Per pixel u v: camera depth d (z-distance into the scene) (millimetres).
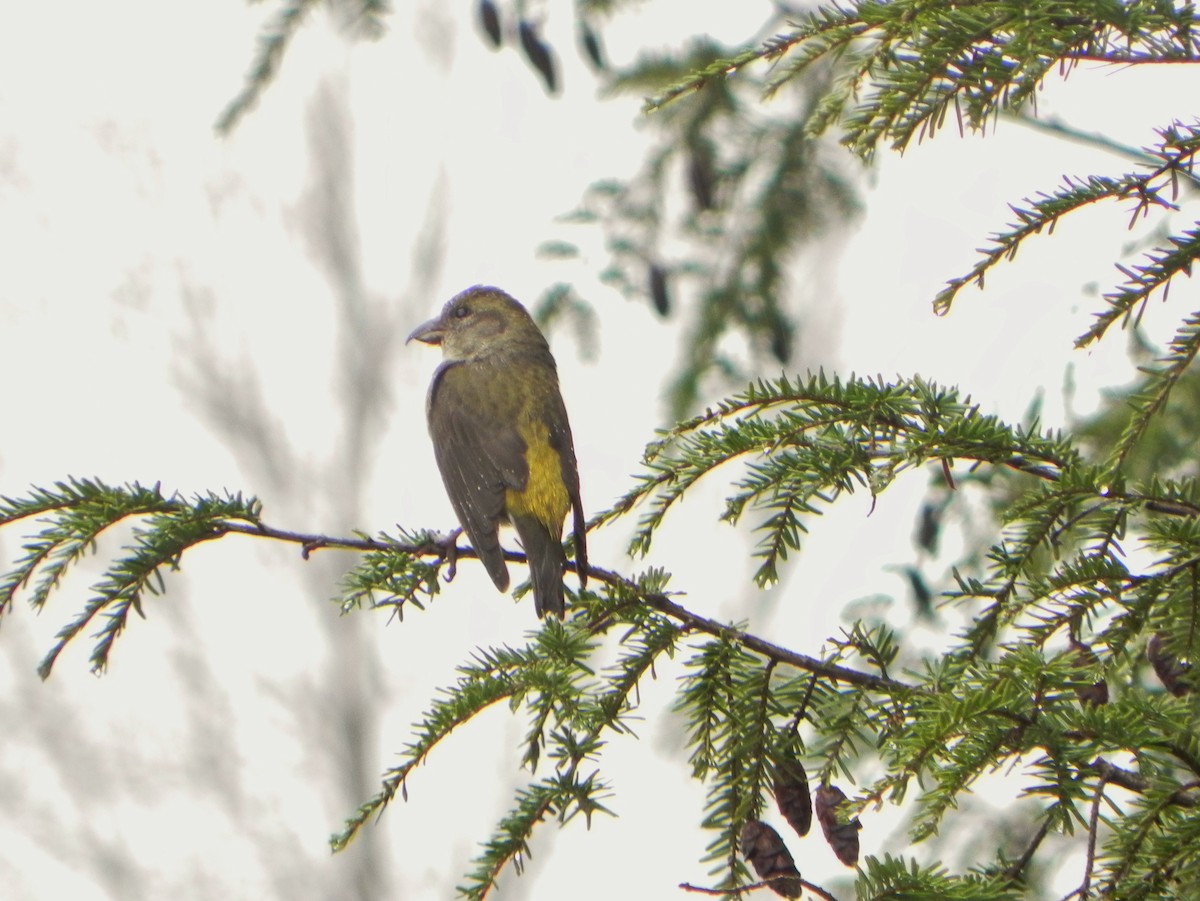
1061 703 5742
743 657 6969
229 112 10461
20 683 34469
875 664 6770
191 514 7484
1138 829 5441
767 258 12203
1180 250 6258
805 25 6941
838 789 6578
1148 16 5914
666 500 7719
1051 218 6473
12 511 7395
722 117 12039
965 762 5555
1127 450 6395
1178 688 6684
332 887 35969
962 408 6926
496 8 11344
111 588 7355
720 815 6773
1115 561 6277
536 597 9969
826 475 6957
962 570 11008
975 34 6230
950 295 6641
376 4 10414
